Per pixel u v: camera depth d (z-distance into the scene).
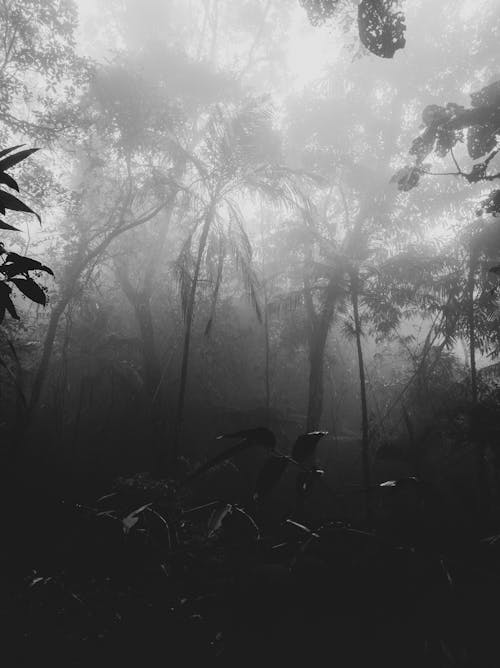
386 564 1.71
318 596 1.67
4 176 1.58
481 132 6.03
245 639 1.68
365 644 1.63
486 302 12.33
